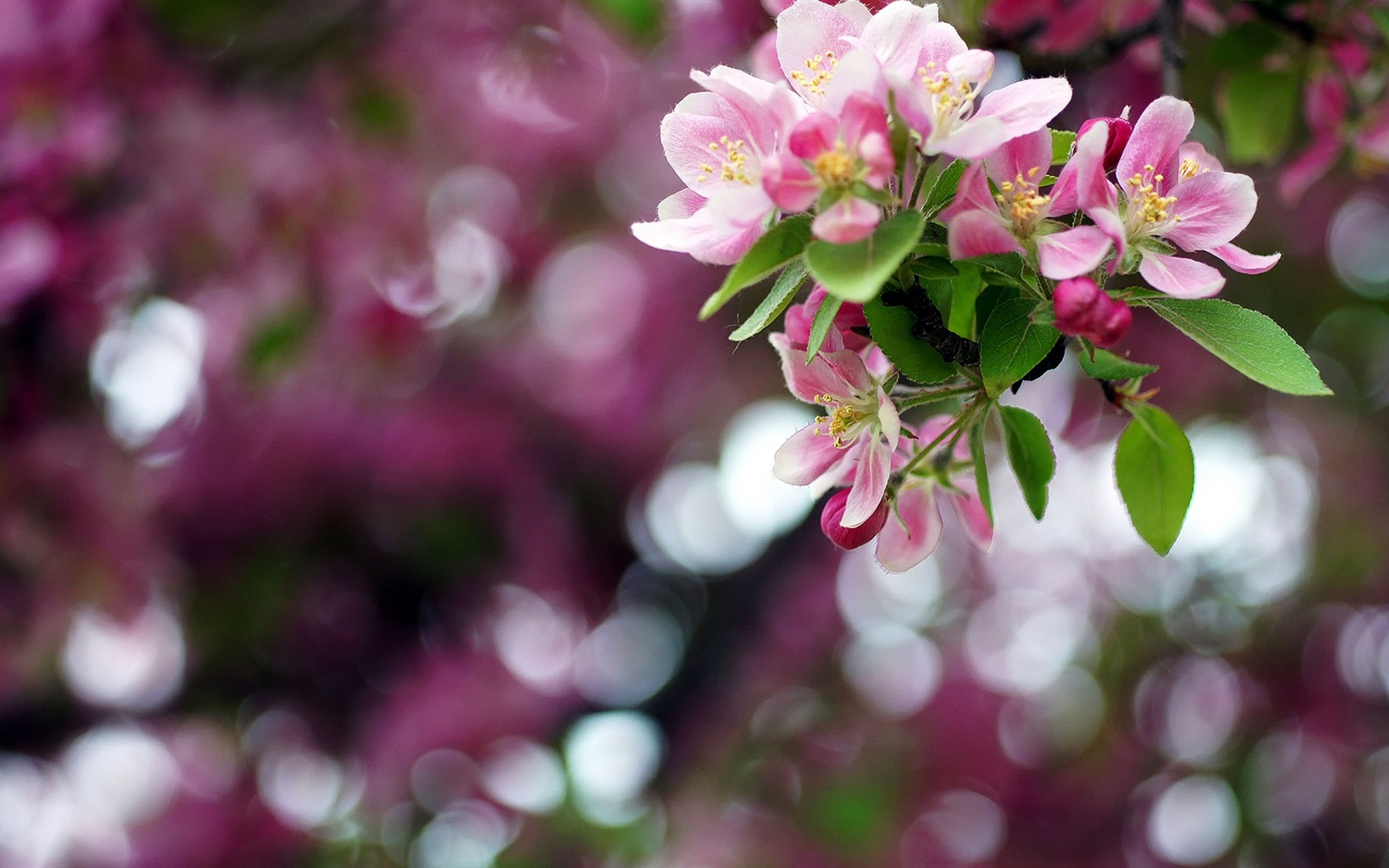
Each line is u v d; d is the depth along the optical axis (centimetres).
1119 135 164
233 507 580
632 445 664
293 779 611
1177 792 641
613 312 675
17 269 432
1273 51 296
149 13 459
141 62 457
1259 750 651
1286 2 288
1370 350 646
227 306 491
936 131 146
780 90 144
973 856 611
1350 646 670
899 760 626
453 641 650
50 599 483
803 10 157
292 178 480
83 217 450
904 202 144
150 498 522
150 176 463
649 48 403
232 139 470
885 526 184
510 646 655
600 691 658
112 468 490
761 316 147
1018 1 293
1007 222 150
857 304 166
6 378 455
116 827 578
